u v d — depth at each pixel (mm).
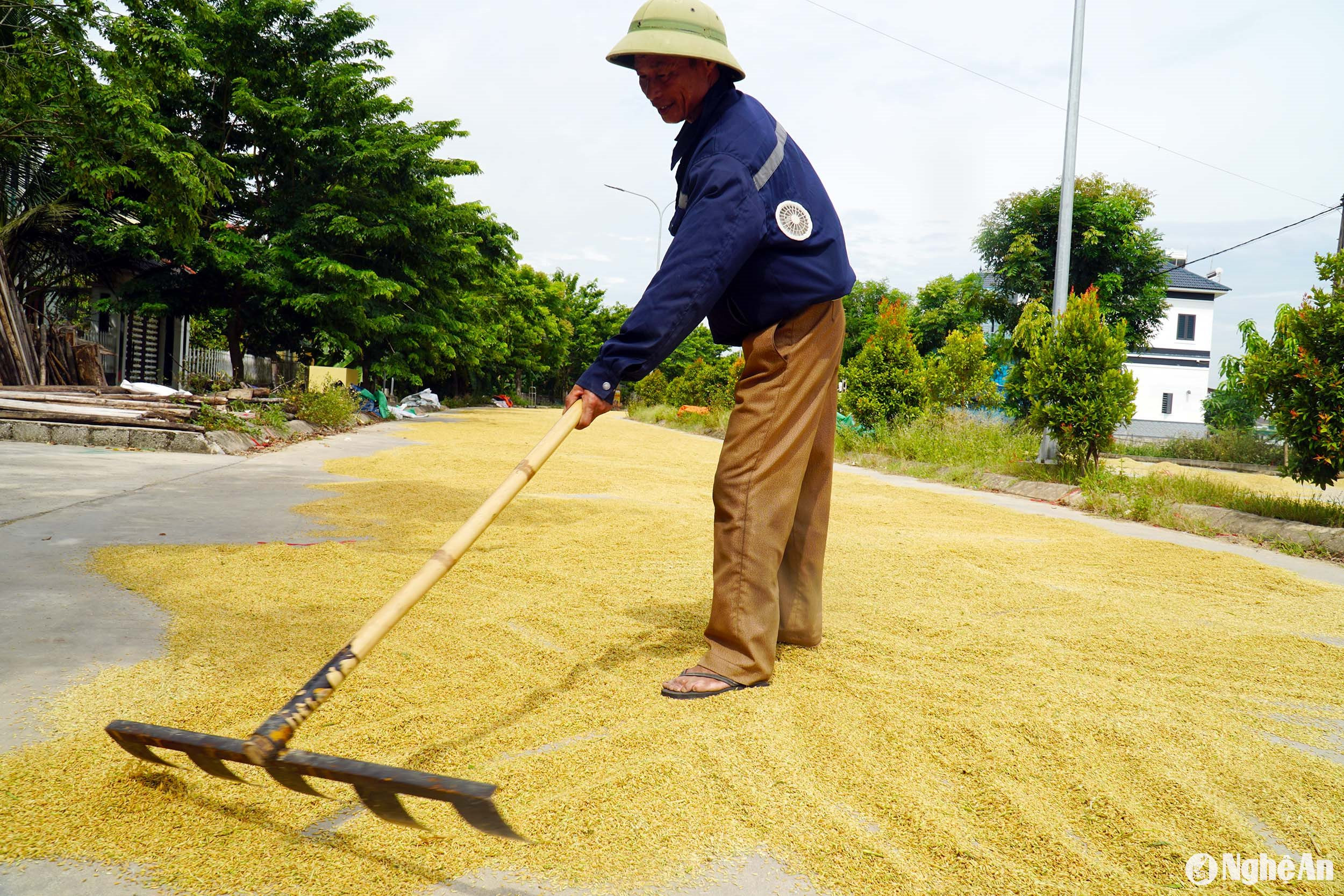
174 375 19578
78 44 10602
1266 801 1745
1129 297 24938
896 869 1442
